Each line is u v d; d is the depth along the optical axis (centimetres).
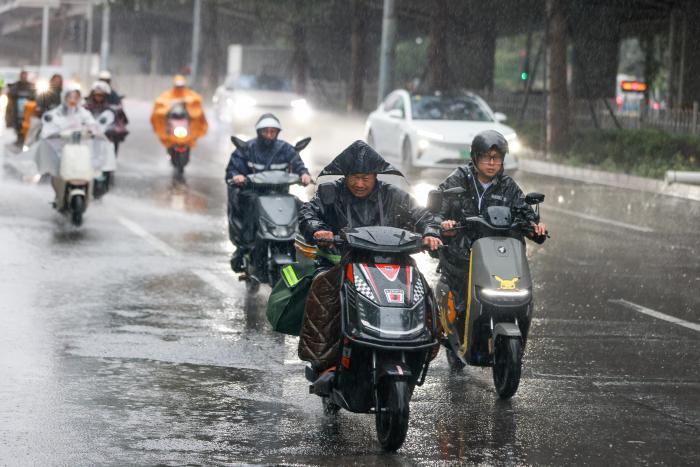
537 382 2202
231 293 2998
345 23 12838
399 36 14512
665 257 3819
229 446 1738
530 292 2062
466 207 2189
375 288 1750
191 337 2488
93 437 1755
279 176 2867
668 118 8062
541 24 11056
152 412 1909
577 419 1948
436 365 2350
